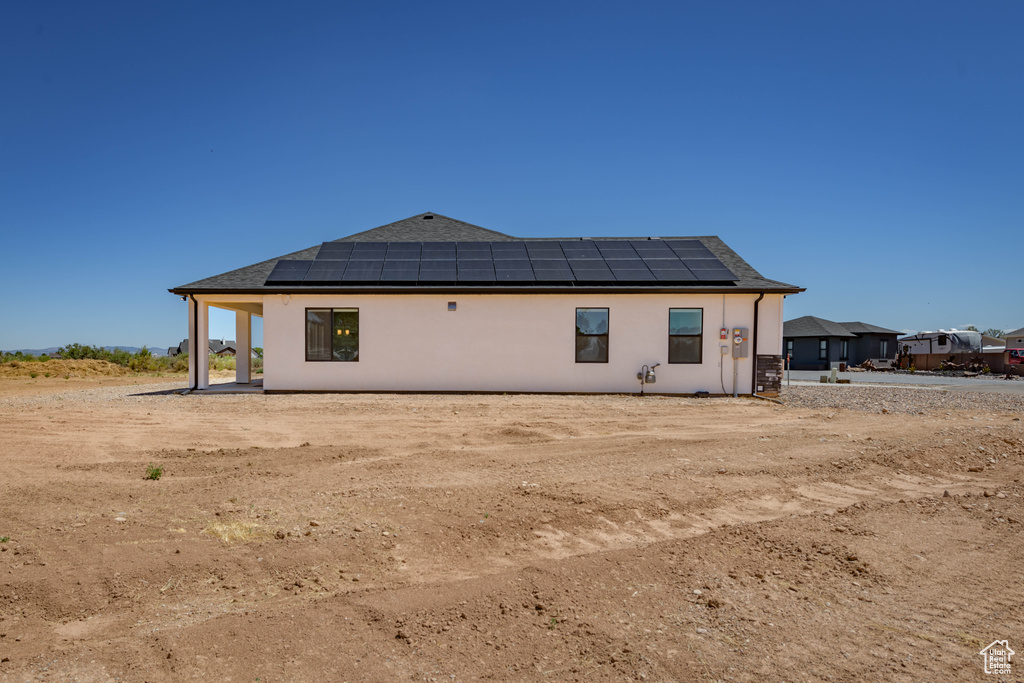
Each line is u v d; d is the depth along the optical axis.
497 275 15.42
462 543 4.12
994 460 6.95
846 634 2.97
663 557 3.92
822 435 8.45
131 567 3.53
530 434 8.48
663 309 14.98
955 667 2.66
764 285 15.05
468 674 2.59
